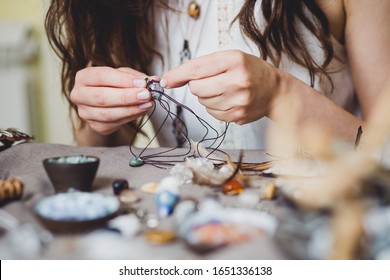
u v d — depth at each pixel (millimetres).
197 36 920
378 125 380
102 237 336
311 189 338
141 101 647
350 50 824
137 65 913
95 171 454
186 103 907
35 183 461
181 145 931
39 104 1610
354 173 305
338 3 833
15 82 1560
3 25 1536
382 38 787
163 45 940
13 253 322
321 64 845
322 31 815
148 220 363
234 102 617
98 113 689
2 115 1587
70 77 911
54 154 623
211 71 615
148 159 615
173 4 918
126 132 939
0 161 579
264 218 340
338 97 896
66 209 357
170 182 430
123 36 888
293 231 305
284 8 793
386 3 803
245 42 875
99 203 371
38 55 1577
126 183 454
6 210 394
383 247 279
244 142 901
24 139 685
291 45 816
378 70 776
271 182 445
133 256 319
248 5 813
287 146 554
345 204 292
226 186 443
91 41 879
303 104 660
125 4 862
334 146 362
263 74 630
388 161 325
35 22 1567
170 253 319
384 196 293
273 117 665
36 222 364
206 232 326
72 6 864
